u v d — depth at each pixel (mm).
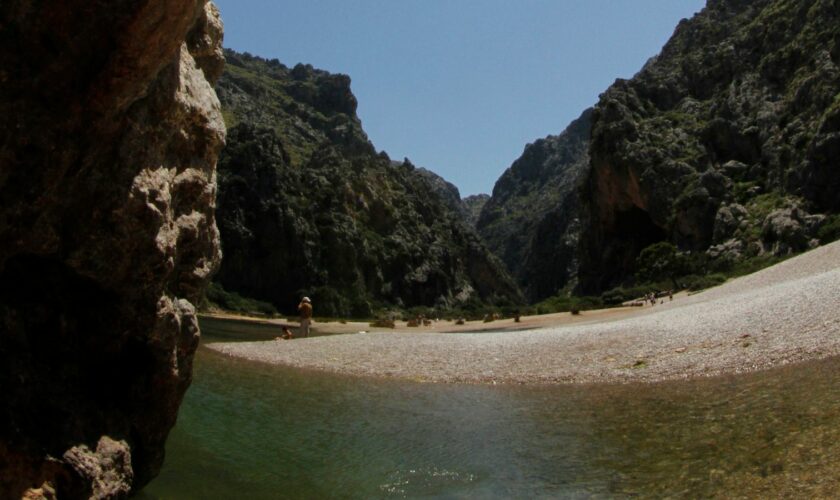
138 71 6262
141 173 7160
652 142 111062
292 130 188875
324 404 17219
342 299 120062
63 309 7148
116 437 7465
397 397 18766
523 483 9867
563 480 9836
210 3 9852
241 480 10031
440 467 10922
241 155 124562
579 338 27625
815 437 10016
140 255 7293
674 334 24719
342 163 154125
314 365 26672
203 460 10984
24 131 5789
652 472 9695
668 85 124062
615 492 9008
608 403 16109
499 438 13055
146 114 7180
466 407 17000
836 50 88812
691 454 10328
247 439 12688
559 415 15125
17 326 6520
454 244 171375
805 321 21344
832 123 76938
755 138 95312
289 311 115812
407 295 142125
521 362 24594
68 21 5711
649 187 103438
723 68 116375
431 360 26656
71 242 6656
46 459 6238
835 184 74062
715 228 86375
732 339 21875
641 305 63469
